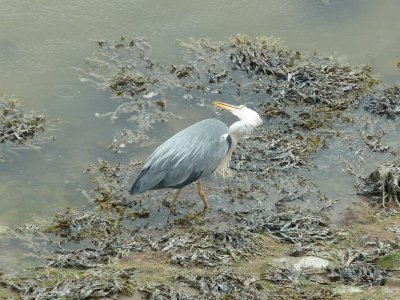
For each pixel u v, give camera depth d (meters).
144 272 11.62
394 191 14.25
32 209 13.61
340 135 16.08
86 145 15.31
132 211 13.72
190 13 19.52
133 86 16.98
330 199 14.28
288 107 16.86
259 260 12.17
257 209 13.95
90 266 11.95
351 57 18.52
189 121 16.22
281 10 19.89
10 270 11.78
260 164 15.12
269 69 17.83
